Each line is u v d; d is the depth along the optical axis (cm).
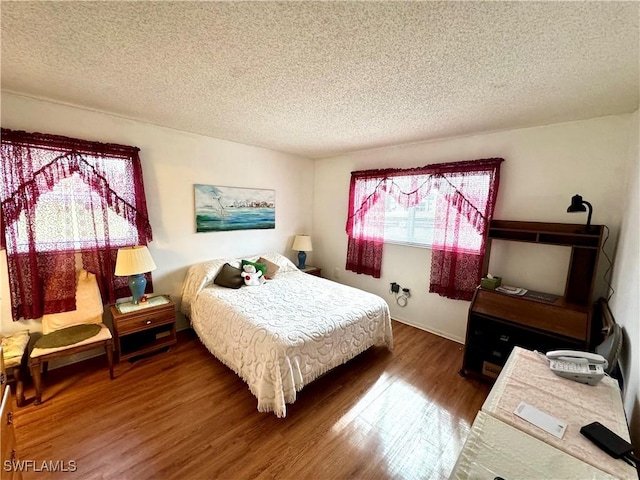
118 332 234
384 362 261
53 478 143
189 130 293
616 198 209
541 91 176
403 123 250
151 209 282
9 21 118
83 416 185
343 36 127
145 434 172
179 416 187
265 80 174
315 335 205
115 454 158
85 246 240
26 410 189
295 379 191
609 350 151
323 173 432
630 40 121
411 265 341
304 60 149
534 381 130
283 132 291
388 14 111
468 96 188
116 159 250
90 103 221
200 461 155
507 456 91
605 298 211
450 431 181
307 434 175
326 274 442
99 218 245
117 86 187
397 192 339
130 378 227
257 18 116
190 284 301
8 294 214
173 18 116
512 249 257
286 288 300
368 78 168
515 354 154
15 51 143
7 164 204
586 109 201
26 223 213
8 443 112
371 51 139
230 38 130
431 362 261
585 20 109
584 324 191
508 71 154
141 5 108
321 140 321
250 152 356
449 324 311
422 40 128
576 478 83
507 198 261
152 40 133
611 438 95
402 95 191
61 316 230
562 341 204
